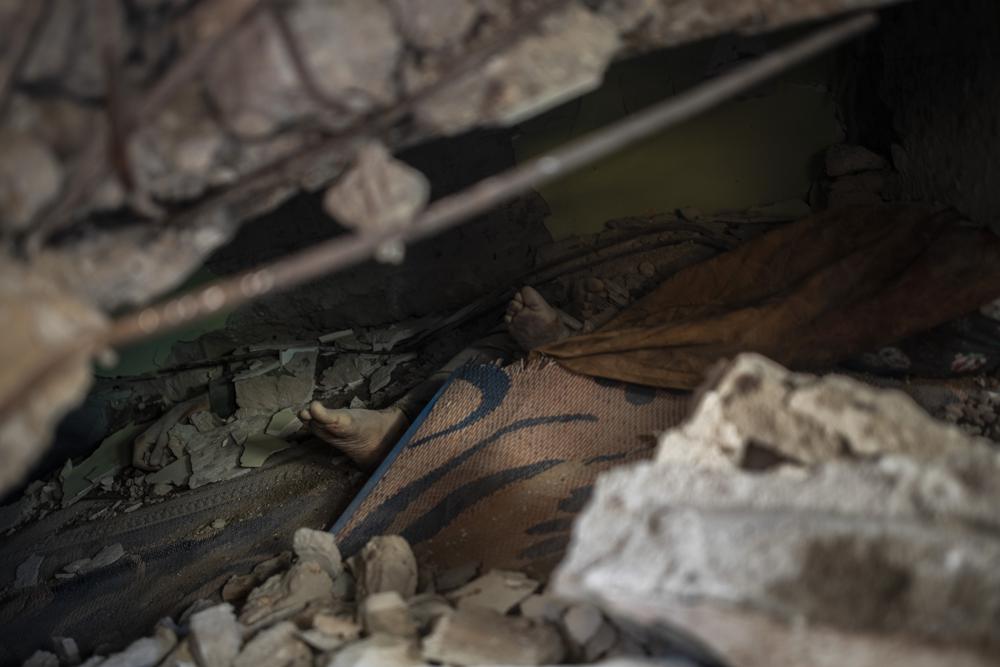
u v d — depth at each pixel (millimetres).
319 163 1122
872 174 2385
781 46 2543
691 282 2180
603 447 1768
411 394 2090
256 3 931
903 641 832
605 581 928
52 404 841
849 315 1885
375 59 999
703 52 2553
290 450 2205
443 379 2102
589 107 2564
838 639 849
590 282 2314
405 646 1266
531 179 979
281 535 1899
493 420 1844
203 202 1094
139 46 973
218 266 2457
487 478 1739
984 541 879
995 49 1896
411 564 1504
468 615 1250
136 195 1027
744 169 2574
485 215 2541
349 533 1724
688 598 890
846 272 1956
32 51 886
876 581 872
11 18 848
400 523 1710
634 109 2578
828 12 1153
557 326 2037
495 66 1063
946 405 1813
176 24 961
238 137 1029
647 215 2562
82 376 869
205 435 2314
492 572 1466
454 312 2525
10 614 1869
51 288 901
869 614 851
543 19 1075
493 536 1623
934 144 2176
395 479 1782
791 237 2143
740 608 872
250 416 2361
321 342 2535
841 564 890
